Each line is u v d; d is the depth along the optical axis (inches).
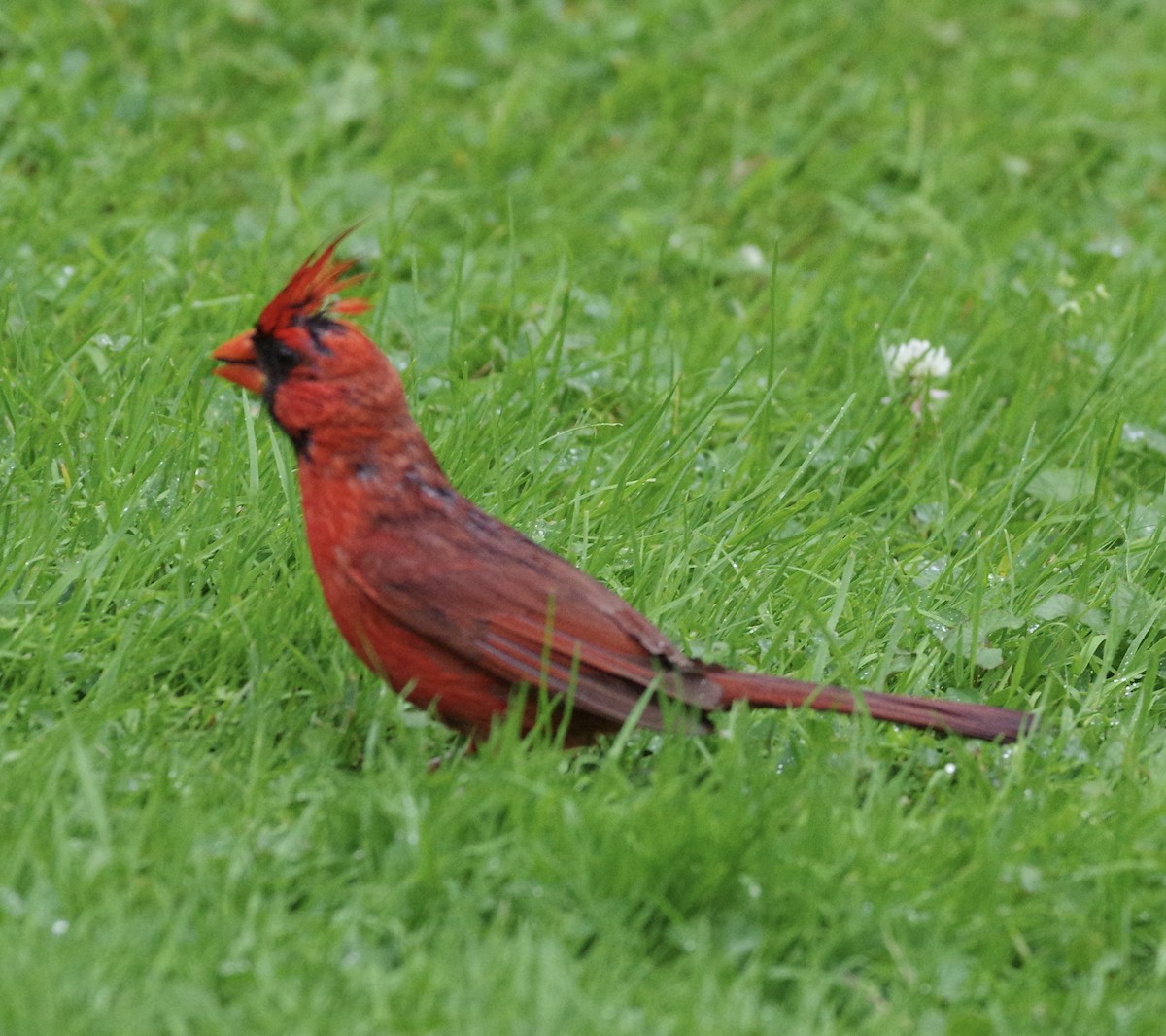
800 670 319.3
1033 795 284.7
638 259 521.7
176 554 328.5
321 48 617.3
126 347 389.7
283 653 304.3
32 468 344.8
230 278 460.4
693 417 406.0
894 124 617.9
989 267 529.3
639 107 612.1
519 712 272.1
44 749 263.7
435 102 597.3
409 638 276.8
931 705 280.2
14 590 312.0
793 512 361.1
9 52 577.9
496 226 525.0
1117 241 562.9
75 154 513.7
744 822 256.2
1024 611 345.1
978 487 402.3
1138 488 410.9
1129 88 668.7
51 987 215.8
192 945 229.1
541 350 414.3
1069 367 459.2
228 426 363.6
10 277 430.3
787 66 648.4
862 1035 232.8
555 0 661.9
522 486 374.9
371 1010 223.3
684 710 272.4
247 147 542.9
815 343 477.7
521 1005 223.9
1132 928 260.2
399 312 446.3
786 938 246.2
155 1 609.9
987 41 687.1
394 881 247.6
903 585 341.7
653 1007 230.4
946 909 253.4
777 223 562.6
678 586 336.5
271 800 262.8
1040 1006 241.1
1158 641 337.1
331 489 279.1
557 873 248.7
